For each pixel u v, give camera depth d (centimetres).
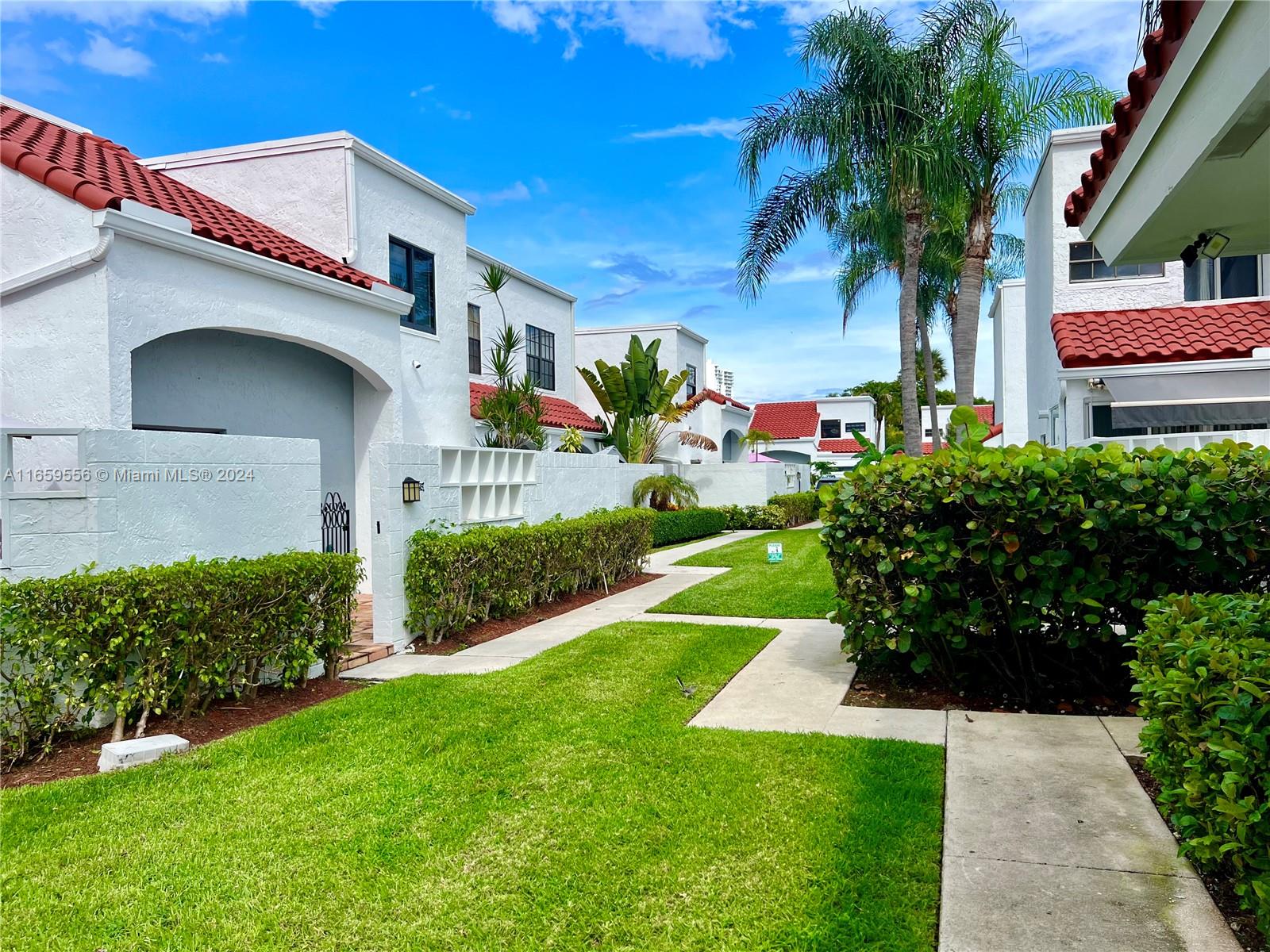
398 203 1298
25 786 490
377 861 383
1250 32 306
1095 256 1528
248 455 724
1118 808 416
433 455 943
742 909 334
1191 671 325
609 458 1600
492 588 964
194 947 319
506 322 1989
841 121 1542
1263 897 267
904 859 368
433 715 596
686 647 809
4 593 523
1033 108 1545
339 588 722
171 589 571
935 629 603
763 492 2573
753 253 1823
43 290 750
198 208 1002
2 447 566
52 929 332
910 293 1666
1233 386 1090
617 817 420
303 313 991
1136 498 557
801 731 550
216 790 468
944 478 597
